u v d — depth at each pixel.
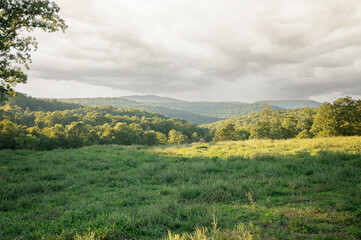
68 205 6.08
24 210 5.90
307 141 15.34
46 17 13.86
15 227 4.61
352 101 35.66
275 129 56.38
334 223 4.07
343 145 12.15
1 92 13.53
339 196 5.49
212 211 4.91
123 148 18.31
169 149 16.38
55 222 4.78
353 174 7.25
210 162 10.55
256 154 11.54
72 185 8.24
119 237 4.12
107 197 6.57
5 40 12.69
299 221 4.09
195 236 3.84
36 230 4.38
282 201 5.61
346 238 3.50
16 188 7.59
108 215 4.93
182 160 12.20
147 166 10.34
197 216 4.79
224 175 8.45
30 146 49.38
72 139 57.72
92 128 73.56
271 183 7.00
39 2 12.91
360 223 3.92
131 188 7.54
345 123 35.03
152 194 6.77
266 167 8.92
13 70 13.82
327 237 3.53
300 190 6.26
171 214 4.97
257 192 6.35
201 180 7.83
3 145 47.66
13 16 12.65
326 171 7.65
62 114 106.88
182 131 120.25
